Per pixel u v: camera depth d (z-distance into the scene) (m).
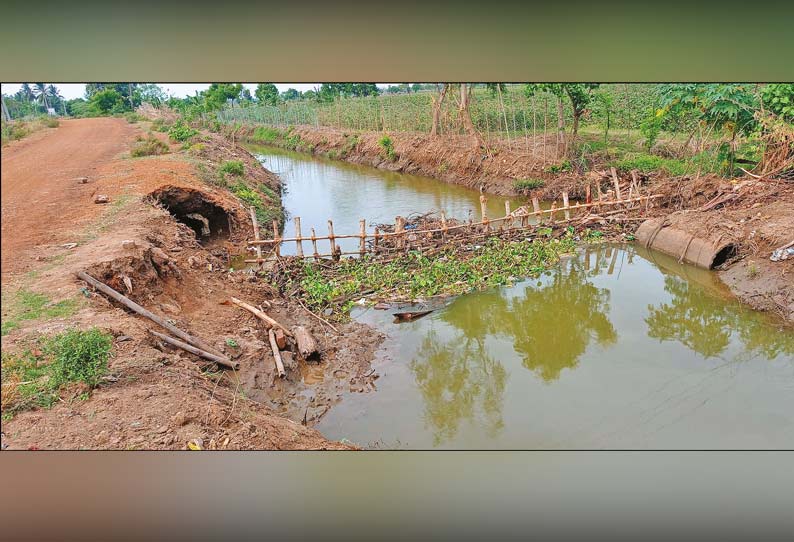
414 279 8.94
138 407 4.77
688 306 8.17
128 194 10.20
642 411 5.92
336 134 21.19
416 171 17.89
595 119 14.91
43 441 4.34
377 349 7.02
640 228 10.51
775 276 7.98
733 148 10.86
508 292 8.70
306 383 6.27
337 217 13.58
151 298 6.70
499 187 15.11
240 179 13.85
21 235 7.99
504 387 6.36
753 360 6.83
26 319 5.58
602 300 8.48
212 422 4.84
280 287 8.66
